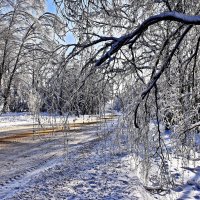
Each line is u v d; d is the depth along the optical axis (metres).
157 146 6.08
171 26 5.48
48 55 4.87
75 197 8.05
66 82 4.88
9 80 26.20
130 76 5.82
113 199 7.94
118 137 5.81
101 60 4.60
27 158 12.74
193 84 5.91
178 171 11.24
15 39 28.61
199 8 5.43
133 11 5.25
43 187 8.77
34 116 4.99
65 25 4.70
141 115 5.69
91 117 5.59
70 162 11.91
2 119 31.78
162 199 8.34
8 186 8.81
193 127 7.22
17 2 26.12
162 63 5.23
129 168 10.81
